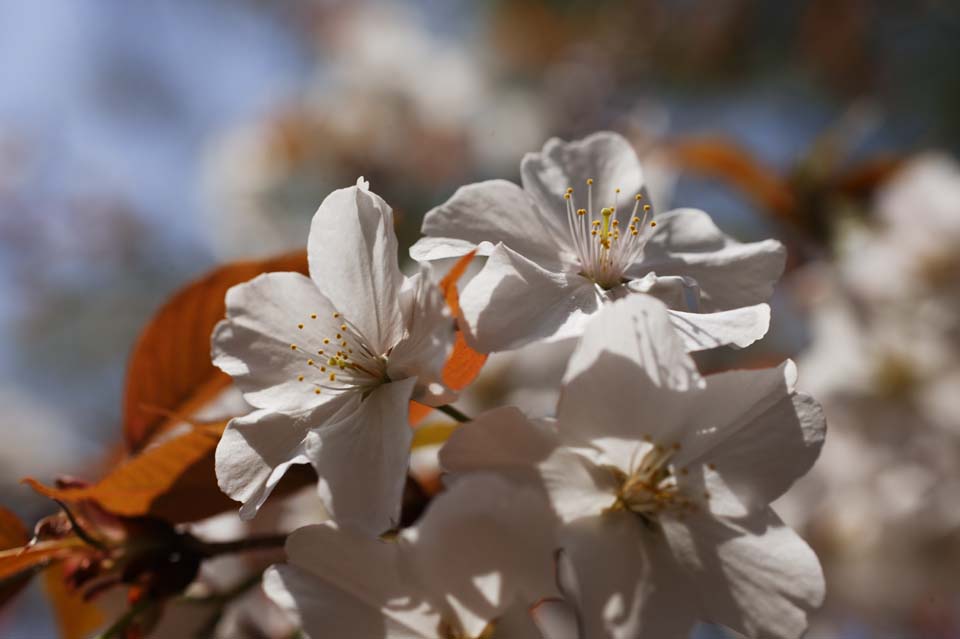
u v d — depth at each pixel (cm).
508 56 52
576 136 49
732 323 18
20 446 46
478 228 19
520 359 28
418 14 57
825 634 31
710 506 17
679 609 17
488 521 16
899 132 45
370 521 17
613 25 51
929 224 28
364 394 18
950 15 45
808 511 29
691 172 30
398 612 17
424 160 49
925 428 29
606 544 17
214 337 18
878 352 29
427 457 22
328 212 18
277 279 18
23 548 19
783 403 17
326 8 58
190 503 19
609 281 19
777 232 31
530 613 17
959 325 28
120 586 19
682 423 17
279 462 18
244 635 22
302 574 17
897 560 30
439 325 17
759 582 17
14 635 36
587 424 17
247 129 51
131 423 21
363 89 50
